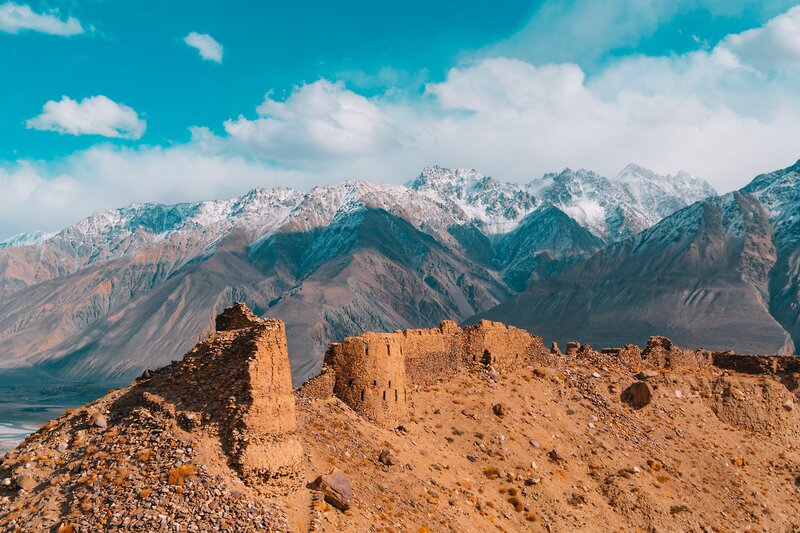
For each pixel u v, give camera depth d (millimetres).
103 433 42812
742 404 85938
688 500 69188
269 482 42000
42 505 37875
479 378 76688
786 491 76188
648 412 80750
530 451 67375
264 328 44406
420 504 51406
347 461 52500
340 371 61625
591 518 61750
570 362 87812
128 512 36969
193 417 42312
